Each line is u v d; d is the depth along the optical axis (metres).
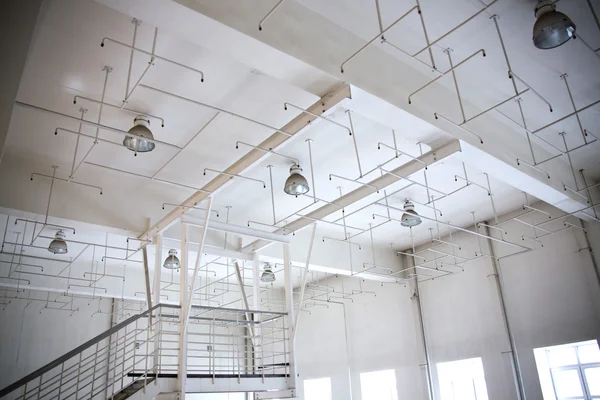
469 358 11.60
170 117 7.18
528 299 10.82
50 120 7.03
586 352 9.89
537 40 4.84
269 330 16.58
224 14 4.62
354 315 14.85
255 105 6.98
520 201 10.93
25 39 3.88
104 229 9.01
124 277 13.66
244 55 5.05
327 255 12.47
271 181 8.48
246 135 7.73
